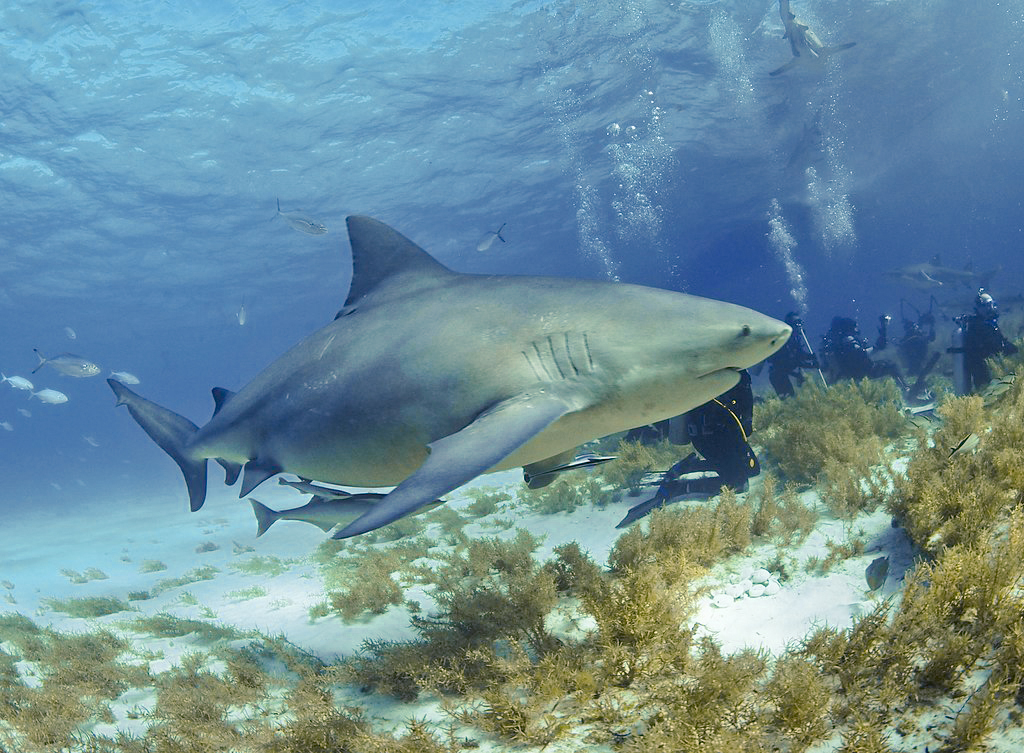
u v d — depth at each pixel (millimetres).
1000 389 5785
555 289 3400
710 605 3953
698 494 6582
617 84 29000
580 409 3084
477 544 5906
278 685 4145
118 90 23391
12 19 19094
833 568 4055
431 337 3486
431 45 23672
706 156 41781
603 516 7238
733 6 24281
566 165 38406
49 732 3906
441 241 49188
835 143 45531
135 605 7656
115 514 22922
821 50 20781
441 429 3412
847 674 2834
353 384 3709
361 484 3961
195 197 33719
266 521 5477
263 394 4312
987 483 3795
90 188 30938
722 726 2693
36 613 7938
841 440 6301
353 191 36031
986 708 2268
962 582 2912
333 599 5410
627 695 3096
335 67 24047
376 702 3613
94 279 46375
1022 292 20250
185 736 3572
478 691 3367
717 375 3115
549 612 4152
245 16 20672
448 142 31969
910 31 30844
